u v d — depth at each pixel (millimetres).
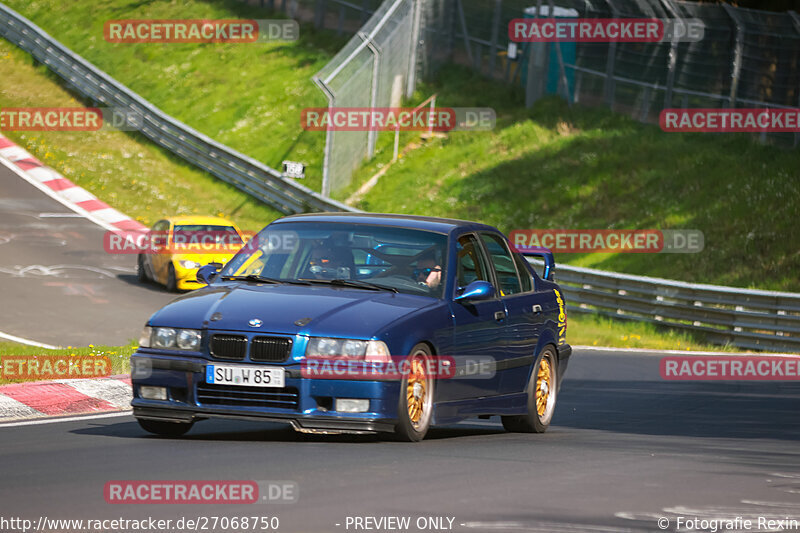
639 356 73188
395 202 128375
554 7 142250
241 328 28219
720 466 26953
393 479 22703
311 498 20266
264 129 149625
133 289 90750
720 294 88375
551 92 143375
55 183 131375
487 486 22328
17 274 92500
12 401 35906
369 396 27812
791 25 131750
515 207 122562
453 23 155750
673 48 134375
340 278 31422
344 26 171375
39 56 167250
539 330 35969
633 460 27531
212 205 132500
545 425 36531
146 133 149875
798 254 101312
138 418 29516
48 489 20844
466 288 31422
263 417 27797
